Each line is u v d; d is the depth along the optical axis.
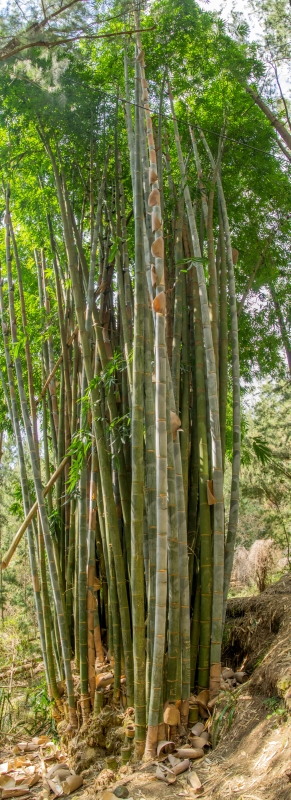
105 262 4.33
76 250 4.43
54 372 4.77
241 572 8.23
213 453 3.53
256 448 4.99
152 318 3.57
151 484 3.29
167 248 4.21
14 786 3.29
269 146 4.98
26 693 4.95
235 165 4.87
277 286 5.75
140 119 3.61
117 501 4.01
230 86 5.00
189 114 4.83
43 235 5.30
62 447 4.61
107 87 4.59
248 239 5.12
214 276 3.96
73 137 4.41
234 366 4.02
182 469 3.69
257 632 3.92
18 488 6.30
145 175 3.72
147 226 3.63
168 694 3.20
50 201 4.95
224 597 3.85
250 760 2.64
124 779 2.89
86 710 3.71
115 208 4.40
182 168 3.88
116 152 4.20
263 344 5.74
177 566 3.22
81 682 3.76
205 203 4.07
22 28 3.36
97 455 3.88
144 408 3.43
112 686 3.75
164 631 3.01
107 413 4.13
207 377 3.59
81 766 3.39
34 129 4.59
